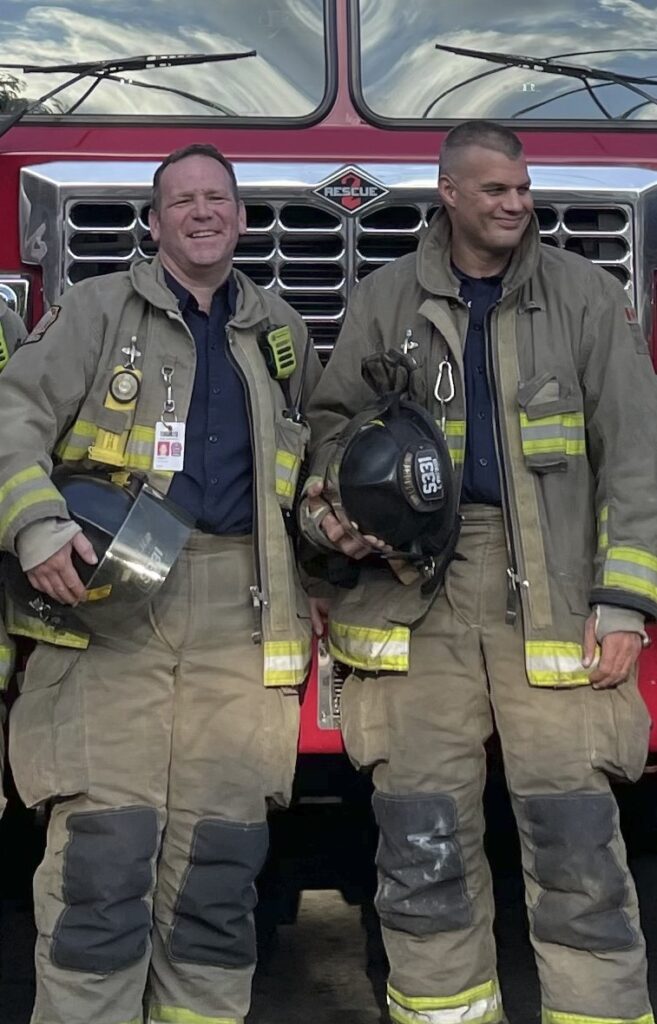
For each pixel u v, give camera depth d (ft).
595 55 16.22
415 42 16.02
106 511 12.10
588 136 16.08
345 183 14.97
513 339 12.59
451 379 12.66
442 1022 12.65
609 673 12.31
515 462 12.48
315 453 13.00
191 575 12.65
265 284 15.03
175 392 12.60
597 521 12.61
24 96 15.67
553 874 12.49
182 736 12.72
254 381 12.75
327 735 13.89
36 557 11.85
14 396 12.28
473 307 12.80
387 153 15.53
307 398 13.46
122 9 15.79
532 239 12.53
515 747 12.67
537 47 16.17
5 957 15.43
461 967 12.70
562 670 12.40
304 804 15.21
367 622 12.79
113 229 14.93
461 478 12.64
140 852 12.35
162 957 12.75
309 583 13.33
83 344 12.48
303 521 12.73
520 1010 14.35
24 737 12.59
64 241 14.87
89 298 12.62
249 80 15.84
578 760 12.50
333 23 15.93
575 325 12.59
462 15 16.10
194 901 12.62
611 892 12.39
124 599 12.13
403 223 15.11
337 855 18.47
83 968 12.20
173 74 15.79
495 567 12.70
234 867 12.62
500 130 12.41
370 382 12.66
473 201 12.35
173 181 12.55
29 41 15.74
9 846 18.12
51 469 12.28
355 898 17.07
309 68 15.92
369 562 12.92
